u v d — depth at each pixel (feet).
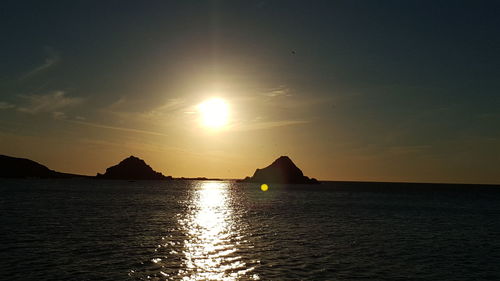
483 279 86.43
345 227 169.58
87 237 126.41
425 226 180.75
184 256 100.94
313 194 517.55
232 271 86.74
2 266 85.87
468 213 258.37
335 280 81.61
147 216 198.29
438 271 92.22
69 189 516.73
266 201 355.97
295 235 142.61
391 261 101.40
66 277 78.69
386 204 335.88
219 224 173.06
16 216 179.83
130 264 90.68
